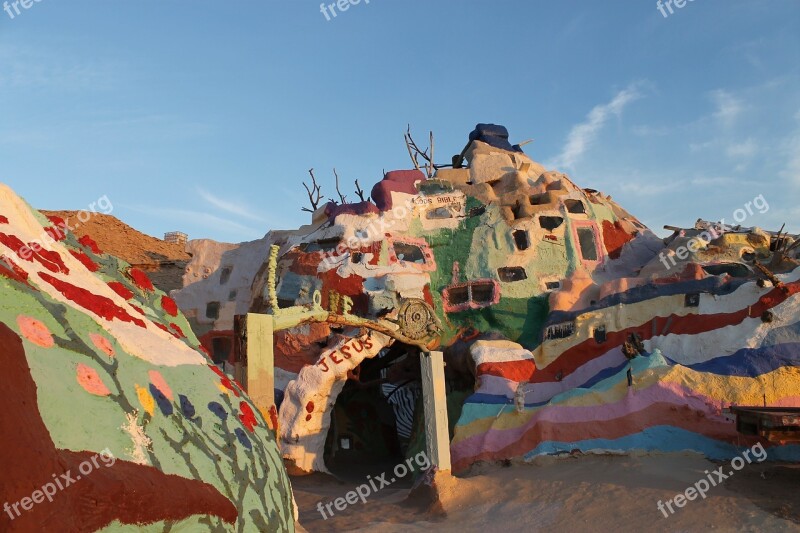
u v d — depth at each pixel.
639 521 13.48
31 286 5.86
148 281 8.95
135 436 5.28
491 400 19.67
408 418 29.91
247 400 7.93
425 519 15.91
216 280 29.52
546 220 25.17
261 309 25.72
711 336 18.33
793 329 17.39
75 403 4.95
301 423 20.00
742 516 12.82
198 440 6.11
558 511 14.71
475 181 27.52
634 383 17.39
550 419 17.88
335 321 16.03
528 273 24.02
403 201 25.69
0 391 4.08
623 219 27.78
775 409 14.45
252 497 6.42
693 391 16.78
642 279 21.12
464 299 24.17
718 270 22.02
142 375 6.11
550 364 20.80
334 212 25.94
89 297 6.61
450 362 23.16
